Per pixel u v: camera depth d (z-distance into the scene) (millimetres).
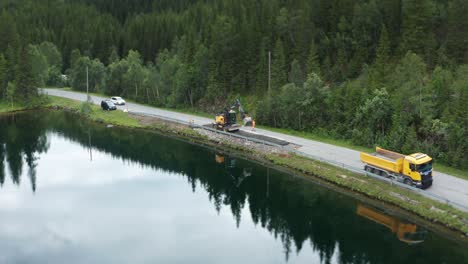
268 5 93812
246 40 81188
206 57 82938
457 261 28906
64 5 168625
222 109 75938
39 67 107500
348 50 75250
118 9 171500
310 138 57125
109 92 102500
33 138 69312
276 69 72062
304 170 47125
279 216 38938
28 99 93312
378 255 31172
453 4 67562
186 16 129500
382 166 40312
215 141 62344
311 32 76750
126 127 74750
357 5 76188
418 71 56469
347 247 32844
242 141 58469
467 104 43719
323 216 37812
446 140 43969
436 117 47812
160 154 59469
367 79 60250
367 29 74188
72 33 137125
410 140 46000
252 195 44062
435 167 42906
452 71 60969
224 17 94500
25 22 144125
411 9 68875
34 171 52844
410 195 36750
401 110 49344
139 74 93625
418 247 31344
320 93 59594
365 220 36156
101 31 131500
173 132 69688
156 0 166125
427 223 33812
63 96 102188
